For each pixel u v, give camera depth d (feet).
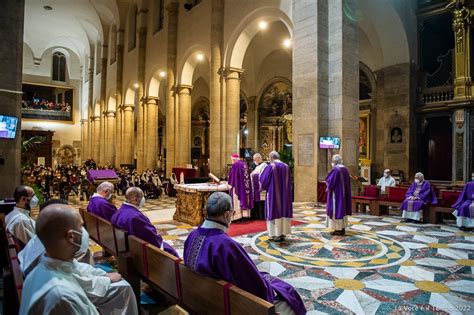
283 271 16.01
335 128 39.09
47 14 106.63
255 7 47.91
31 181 48.42
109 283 8.99
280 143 79.41
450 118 52.90
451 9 51.08
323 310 11.92
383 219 29.50
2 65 32.55
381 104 58.85
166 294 10.12
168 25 68.44
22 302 5.65
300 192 40.06
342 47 38.78
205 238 8.57
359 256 18.35
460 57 50.16
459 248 19.99
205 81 97.14
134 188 14.64
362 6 52.08
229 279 8.02
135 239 12.09
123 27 94.48
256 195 30.01
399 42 55.77
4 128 31.40
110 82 102.89
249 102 82.38
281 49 71.31
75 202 48.88
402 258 17.98
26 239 14.40
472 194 25.34
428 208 27.91
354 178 38.78
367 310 11.91
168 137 67.82
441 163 56.18
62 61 131.13
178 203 30.42
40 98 125.49
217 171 53.11
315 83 38.68
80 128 131.64
